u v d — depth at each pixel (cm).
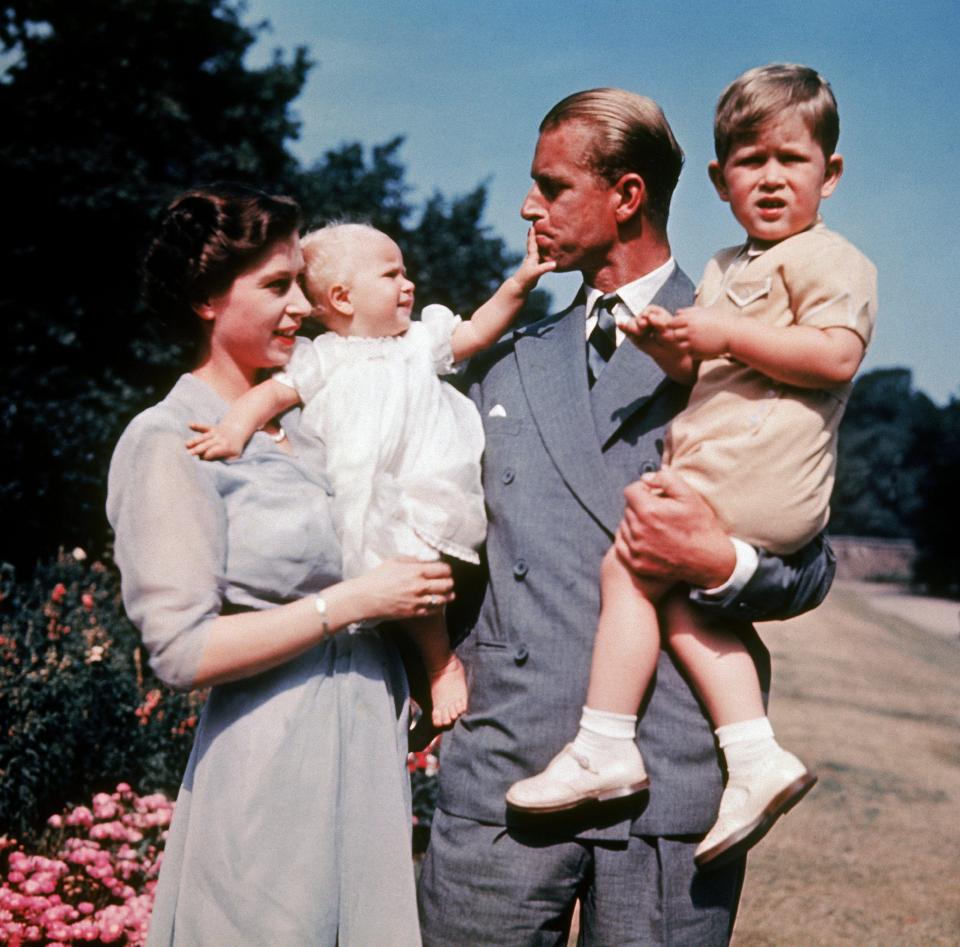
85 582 833
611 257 250
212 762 214
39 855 481
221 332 223
